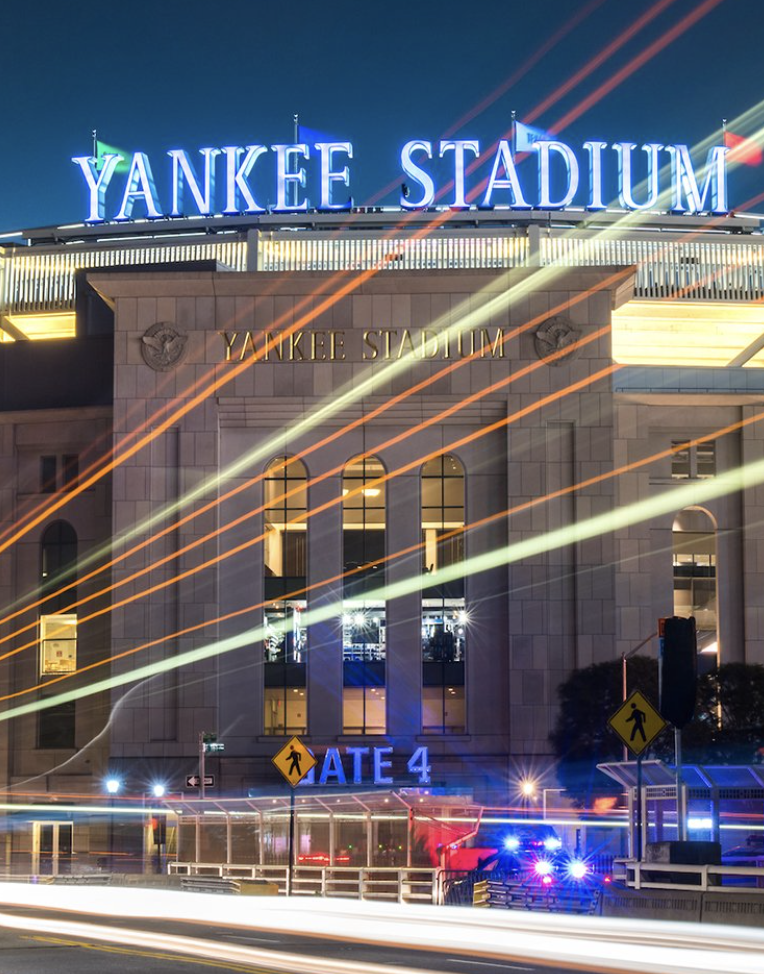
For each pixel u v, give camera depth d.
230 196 94.12
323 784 75.81
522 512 78.75
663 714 34.16
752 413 82.81
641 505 82.19
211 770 77.62
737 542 82.56
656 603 81.62
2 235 96.69
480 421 79.88
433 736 78.06
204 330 80.31
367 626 79.50
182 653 78.81
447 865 59.81
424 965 23.19
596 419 79.00
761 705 67.44
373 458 80.56
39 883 65.69
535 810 75.00
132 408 80.25
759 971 22.06
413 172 93.50
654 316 94.12
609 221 93.88
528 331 79.56
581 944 27.48
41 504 85.44
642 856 36.28
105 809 78.56
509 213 93.31
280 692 79.06
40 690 84.25
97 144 96.62
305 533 80.19
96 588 83.94
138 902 45.53
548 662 77.75
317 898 47.53
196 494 79.56
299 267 92.50
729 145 95.94
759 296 92.94
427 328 79.81
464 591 79.44
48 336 97.62
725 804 43.75
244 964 22.81
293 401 79.62
